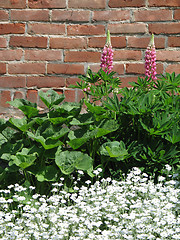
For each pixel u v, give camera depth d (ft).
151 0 10.83
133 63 10.98
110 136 8.80
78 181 8.57
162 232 6.19
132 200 7.04
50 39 11.02
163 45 10.91
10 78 11.12
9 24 11.03
